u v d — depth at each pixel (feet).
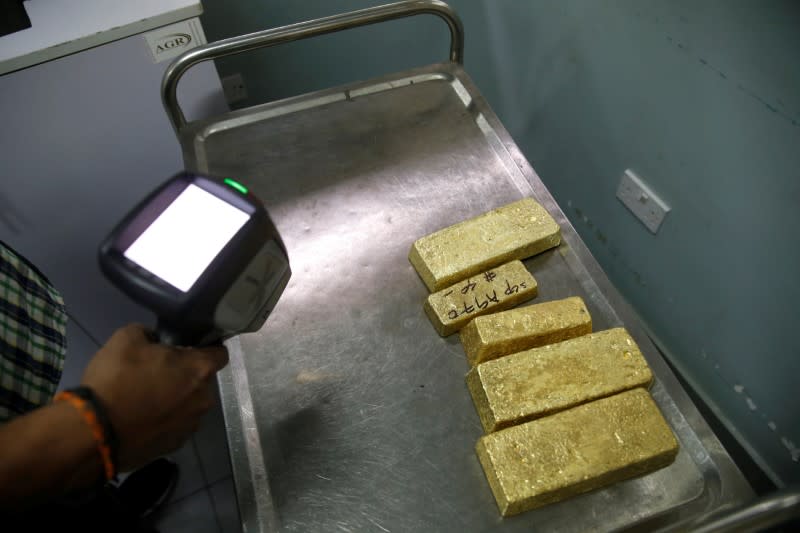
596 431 1.63
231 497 3.44
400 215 2.23
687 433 1.75
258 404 1.76
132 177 2.97
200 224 1.34
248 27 4.10
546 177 4.31
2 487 0.92
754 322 2.87
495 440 1.60
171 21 2.45
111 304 3.44
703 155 2.75
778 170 2.38
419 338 1.92
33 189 2.71
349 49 4.54
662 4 2.60
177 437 1.22
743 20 2.26
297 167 2.36
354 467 1.65
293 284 2.02
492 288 1.94
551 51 3.59
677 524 1.35
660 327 3.68
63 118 2.53
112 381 1.07
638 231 3.51
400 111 2.58
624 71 3.04
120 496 3.30
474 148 2.45
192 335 1.34
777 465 3.08
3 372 1.38
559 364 1.75
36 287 1.63
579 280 2.07
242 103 4.66
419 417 1.75
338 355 1.87
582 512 1.59
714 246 2.93
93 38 2.33
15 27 2.29
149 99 2.68
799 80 2.14
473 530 1.56
